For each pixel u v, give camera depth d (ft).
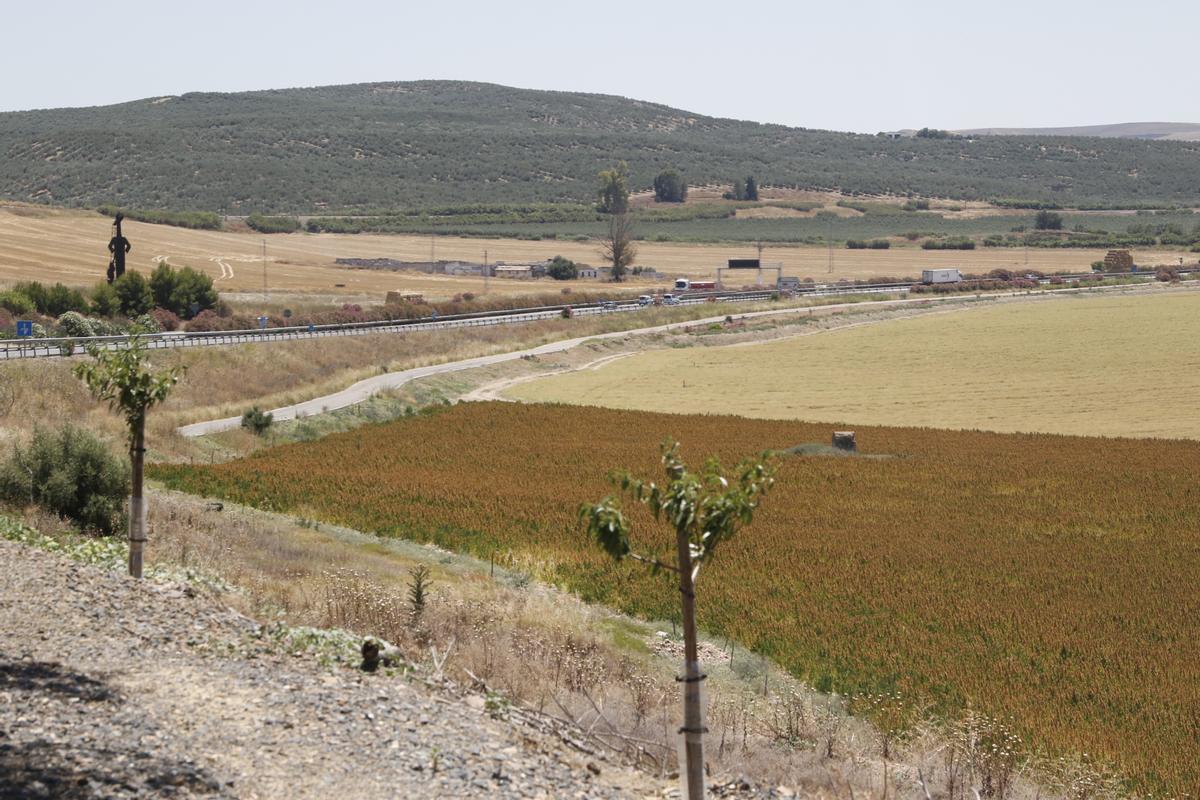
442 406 268.00
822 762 63.41
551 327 403.34
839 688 86.58
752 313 454.81
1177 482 186.19
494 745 46.24
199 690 46.26
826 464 200.23
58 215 645.92
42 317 313.73
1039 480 187.01
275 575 93.20
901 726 76.64
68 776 36.50
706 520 41.42
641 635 95.30
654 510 41.81
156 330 301.02
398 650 59.57
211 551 96.68
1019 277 573.33
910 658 94.68
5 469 100.83
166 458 177.27
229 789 37.76
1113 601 116.16
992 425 261.03
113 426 190.49
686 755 42.57
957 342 394.11
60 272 444.96
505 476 179.52
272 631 57.88
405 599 87.04
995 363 352.49
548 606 97.14
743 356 371.76
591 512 41.42
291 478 158.92
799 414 274.77
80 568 62.59
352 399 261.85
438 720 47.85
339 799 38.42
